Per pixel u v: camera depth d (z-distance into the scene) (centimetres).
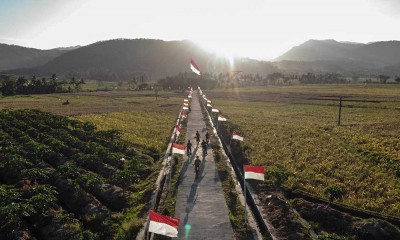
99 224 2422
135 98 14400
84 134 5312
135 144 5072
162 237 2181
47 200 2480
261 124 7156
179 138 5431
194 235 2211
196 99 13800
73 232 2258
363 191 3114
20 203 2383
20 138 4722
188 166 3781
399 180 3456
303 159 4253
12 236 2205
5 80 16600
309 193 2995
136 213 2556
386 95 14088
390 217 2514
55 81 18338
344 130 6322
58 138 4897
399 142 5125
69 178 3247
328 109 10131
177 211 2577
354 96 13862
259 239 2178
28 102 12069
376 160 4147
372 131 6212
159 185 3152
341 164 4025
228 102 12812
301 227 2303
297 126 6850
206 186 3138
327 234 2172
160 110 9862
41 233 2320
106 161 3919
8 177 3284
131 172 3119
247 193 3047
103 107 10656
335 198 2884
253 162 4053
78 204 2758
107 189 3041
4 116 6544
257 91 19062
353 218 2406
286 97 14538
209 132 5981
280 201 2700
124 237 2200
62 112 9112
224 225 2358
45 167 3566
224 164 3866
